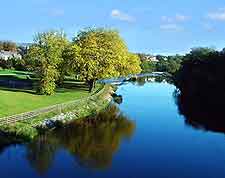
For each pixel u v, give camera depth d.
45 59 82.62
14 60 162.75
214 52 121.81
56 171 40.16
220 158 46.28
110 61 92.56
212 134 59.25
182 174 40.38
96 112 74.69
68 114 65.06
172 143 52.91
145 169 41.59
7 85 95.19
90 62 90.75
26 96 77.81
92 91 95.75
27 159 43.22
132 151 48.34
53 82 84.44
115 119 69.31
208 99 100.62
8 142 47.03
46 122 56.84
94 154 46.53
